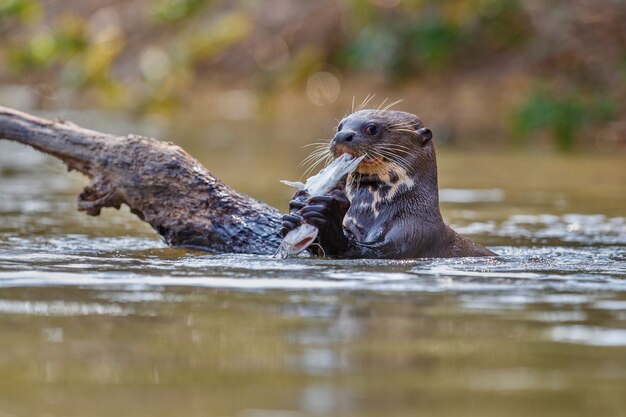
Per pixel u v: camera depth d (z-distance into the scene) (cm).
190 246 1512
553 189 2444
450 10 4556
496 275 1227
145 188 1530
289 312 985
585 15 4391
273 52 4994
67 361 800
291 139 3553
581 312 999
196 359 806
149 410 678
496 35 4519
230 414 671
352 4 4672
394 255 1470
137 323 933
